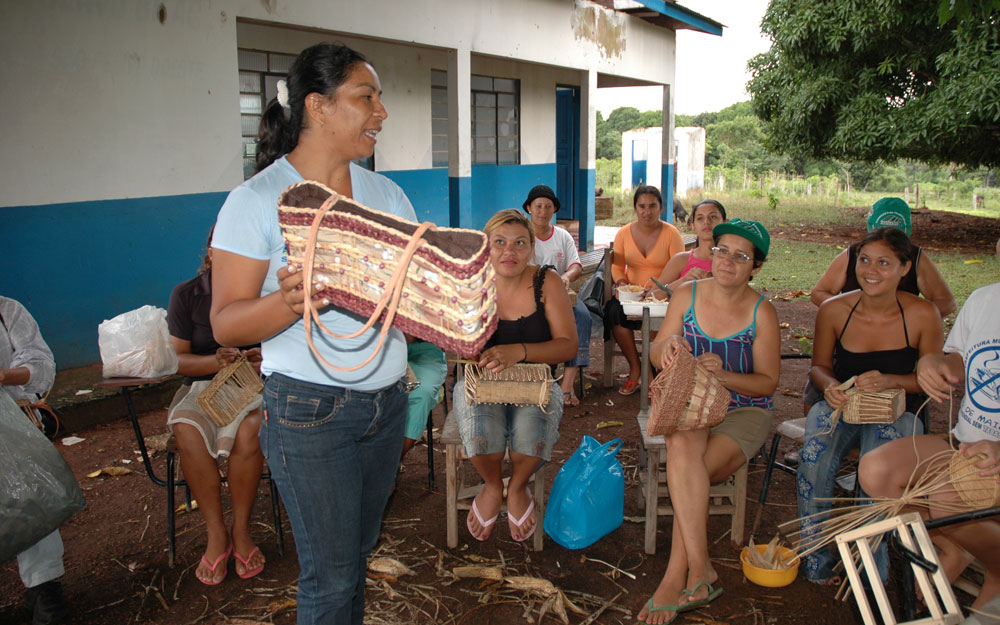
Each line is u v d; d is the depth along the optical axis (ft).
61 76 18.37
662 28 48.37
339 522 6.73
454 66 30.50
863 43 45.29
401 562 11.18
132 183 20.24
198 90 21.66
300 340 6.50
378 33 26.55
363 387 6.66
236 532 10.91
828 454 10.57
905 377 10.69
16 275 17.99
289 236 5.62
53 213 18.54
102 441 16.37
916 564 6.89
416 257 5.32
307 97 6.56
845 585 10.26
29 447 8.52
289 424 6.51
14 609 10.24
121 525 12.54
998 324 8.99
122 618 9.96
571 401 18.19
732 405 11.31
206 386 10.82
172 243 21.47
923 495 8.28
